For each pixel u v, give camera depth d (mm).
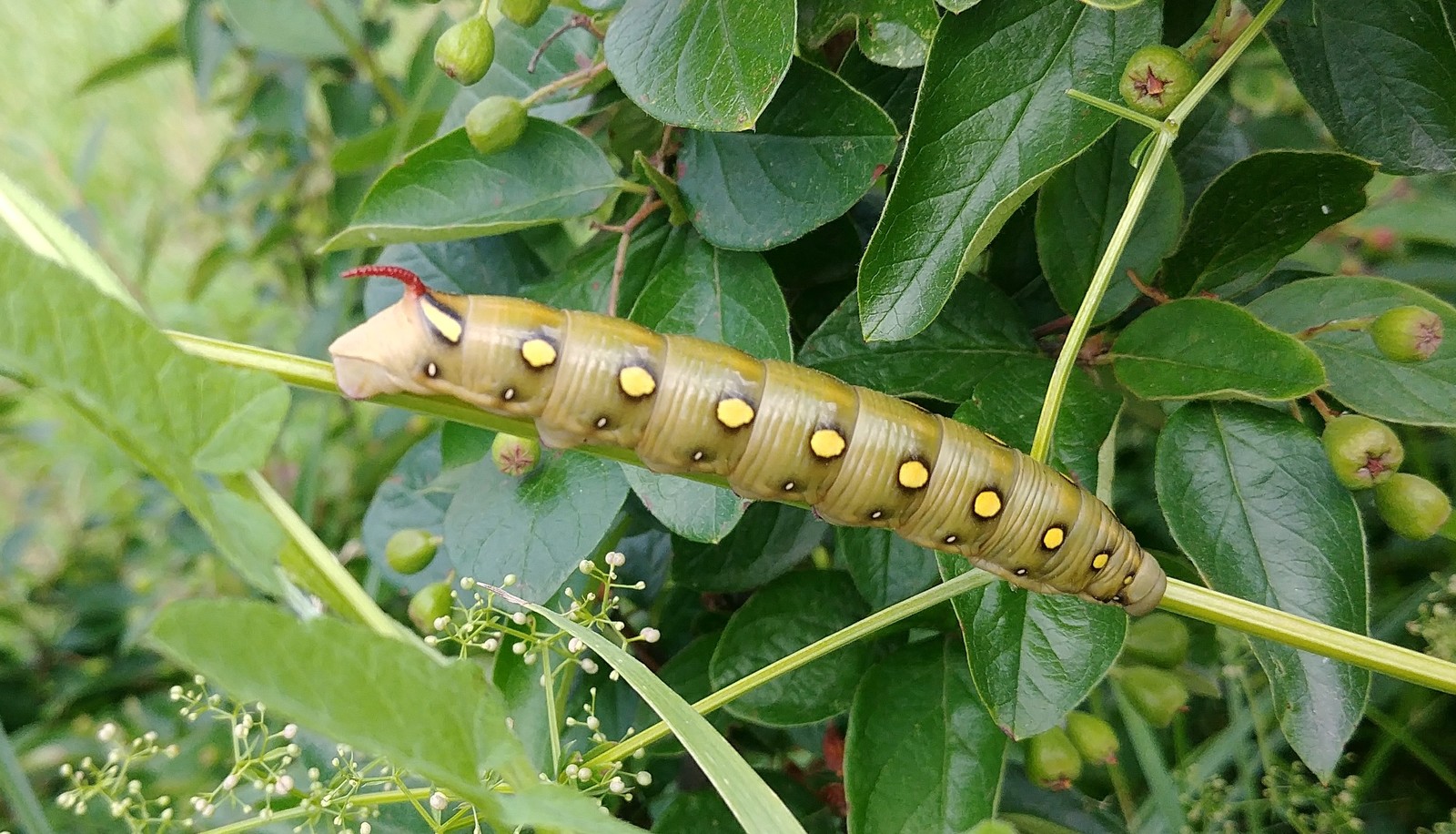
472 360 90
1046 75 101
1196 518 106
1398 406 106
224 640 58
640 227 122
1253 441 106
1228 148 137
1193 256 115
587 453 105
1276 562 104
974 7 100
